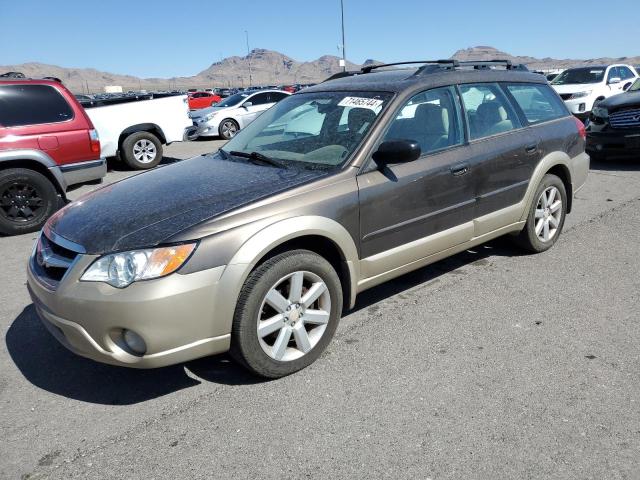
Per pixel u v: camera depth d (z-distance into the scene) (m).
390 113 3.61
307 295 3.16
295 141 3.88
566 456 2.43
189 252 2.71
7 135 6.57
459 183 3.93
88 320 2.69
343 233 3.26
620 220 6.11
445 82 4.04
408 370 3.19
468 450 2.49
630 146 8.85
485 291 4.27
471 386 3.00
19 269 5.30
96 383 3.20
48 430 2.76
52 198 6.73
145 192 3.35
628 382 2.98
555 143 4.82
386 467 2.41
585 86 14.16
